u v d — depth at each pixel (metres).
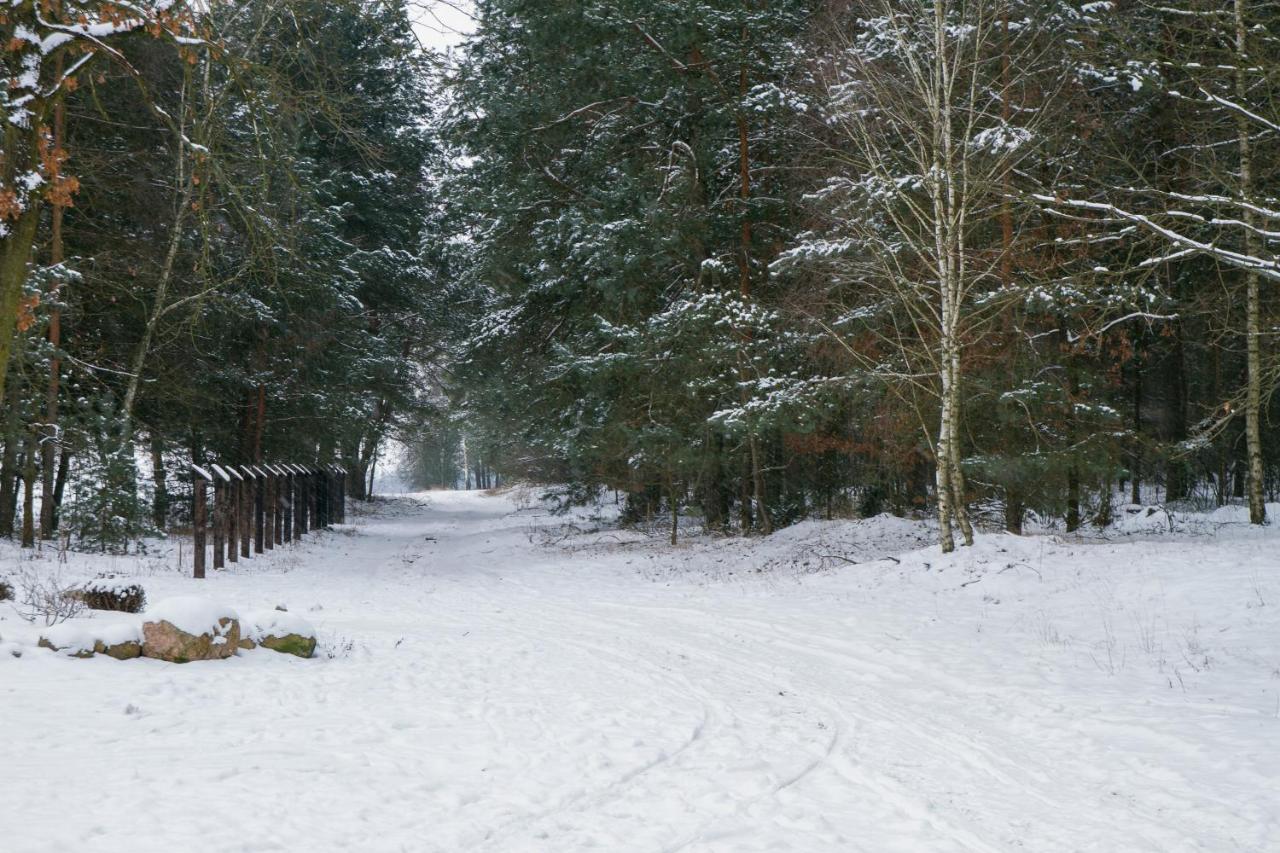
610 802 6.27
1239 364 26.52
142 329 25.06
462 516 48.72
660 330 23.38
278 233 12.75
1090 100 18.41
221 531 20.95
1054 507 20.14
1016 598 14.74
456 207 31.20
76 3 9.42
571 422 27.77
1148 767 6.98
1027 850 5.52
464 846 5.43
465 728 8.08
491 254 28.28
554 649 12.36
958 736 8.07
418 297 43.06
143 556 21.84
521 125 25.84
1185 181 18.11
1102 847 5.54
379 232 39.16
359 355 36.75
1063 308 17.25
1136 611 12.99
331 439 34.84
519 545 29.64
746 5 24.92
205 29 10.16
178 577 18.80
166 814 5.61
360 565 24.97
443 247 32.28
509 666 11.07
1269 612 11.86
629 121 26.59
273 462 33.06
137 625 10.25
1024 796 6.49
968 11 17.97
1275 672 9.59
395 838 5.49
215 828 5.43
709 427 23.58
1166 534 19.39
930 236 18.89
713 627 14.20
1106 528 21.44
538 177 26.89
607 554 25.66
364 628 13.84
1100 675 10.05
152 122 22.64
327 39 12.51
